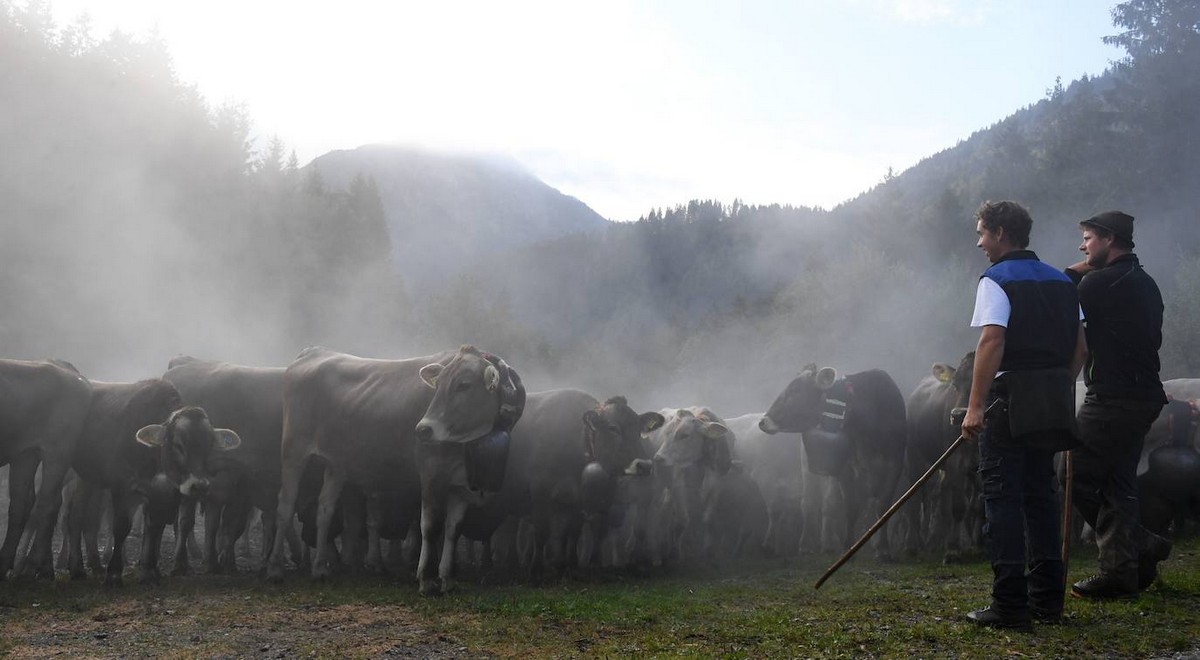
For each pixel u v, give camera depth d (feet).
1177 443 35.12
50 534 33.17
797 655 17.79
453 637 21.15
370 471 32.94
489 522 36.27
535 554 34.32
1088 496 22.48
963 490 35.76
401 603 26.63
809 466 40.52
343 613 24.91
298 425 34.14
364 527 37.63
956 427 35.78
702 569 36.76
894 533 44.98
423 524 29.30
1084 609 20.56
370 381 33.42
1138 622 19.33
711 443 40.34
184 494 31.45
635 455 33.94
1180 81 212.02
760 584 30.25
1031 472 19.75
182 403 33.71
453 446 29.71
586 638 20.65
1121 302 22.06
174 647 20.68
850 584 28.81
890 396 40.27
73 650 20.45
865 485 40.19
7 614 24.91
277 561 32.60
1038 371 18.83
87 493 35.17
